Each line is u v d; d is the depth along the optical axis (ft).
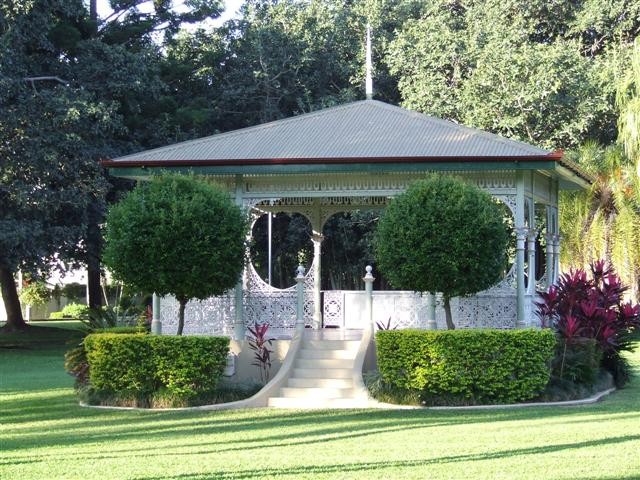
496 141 64.18
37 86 116.98
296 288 65.51
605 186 114.93
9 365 98.17
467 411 54.19
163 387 59.26
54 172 109.09
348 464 36.27
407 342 57.00
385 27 144.87
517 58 121.90
